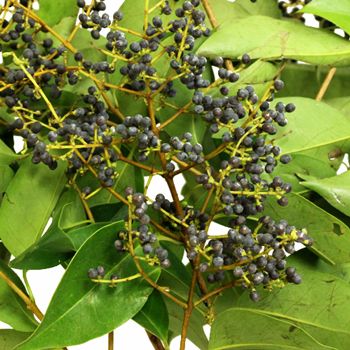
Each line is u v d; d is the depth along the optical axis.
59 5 0.69
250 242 0.57
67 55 0.69
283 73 0.74
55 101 0.66
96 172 0.61
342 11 0.67
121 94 0.67
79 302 0.58
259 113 0.64
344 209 0.63
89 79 0.67
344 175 0.64
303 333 0.58
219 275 0.60
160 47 0.67
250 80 0.66
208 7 0.70
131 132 0.57
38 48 0.69
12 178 0.64
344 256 0.62
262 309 0.63
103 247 0.59
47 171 0.63
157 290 0.62
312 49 0.67
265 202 0.63
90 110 0.63
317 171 0.66
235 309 0.59
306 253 0.64
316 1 0.67
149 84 0.60
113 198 0.65
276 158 0.60
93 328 0.58
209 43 0.66
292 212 0.63
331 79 0.74
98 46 0.70
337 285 0.62
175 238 0.62
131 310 0.59
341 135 0.67
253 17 0.68
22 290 0.63
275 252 0.57
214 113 0.58
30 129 0.61
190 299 0.59
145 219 0.56
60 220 0.61
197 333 0.68
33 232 0.63
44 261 0.61
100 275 0.58
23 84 0.61
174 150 0.58
